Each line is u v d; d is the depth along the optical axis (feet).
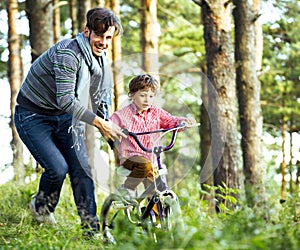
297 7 84.48
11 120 70.08
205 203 35.53
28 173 50.78
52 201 27.37
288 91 87.71
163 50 90.94
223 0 39.93
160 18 99.96
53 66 24.89
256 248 16.79
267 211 27.37
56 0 76.69
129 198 23.71
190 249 16.47
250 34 46.21
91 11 24.47
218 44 39.65
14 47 71.77
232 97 39.55
